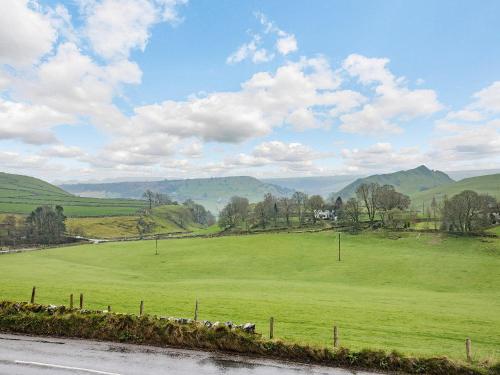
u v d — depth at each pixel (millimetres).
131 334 24906
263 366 21250
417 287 80688
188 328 24922
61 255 129250
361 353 22500
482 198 134500
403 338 32031
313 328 34125
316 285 75000
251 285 71000
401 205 167750
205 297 49750
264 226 181125
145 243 152000
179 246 139875
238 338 23953
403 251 117000
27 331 25719
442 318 42281
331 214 196500
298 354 22922
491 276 87438
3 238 187625
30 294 45406
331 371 20969
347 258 111125
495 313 47406
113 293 49375
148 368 20234
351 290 68562
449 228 139625
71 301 29875
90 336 25062
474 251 111625
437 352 27156
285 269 101875
